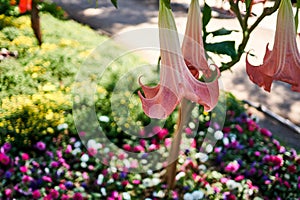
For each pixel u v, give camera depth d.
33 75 4.44
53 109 4.00
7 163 3.51
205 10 1.95
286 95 5.27
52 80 4.43
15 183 3.43
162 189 3.45
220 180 3.65
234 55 2.02
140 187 3.48
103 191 3.37
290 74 1.45
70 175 3.53
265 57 1.50
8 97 4.12
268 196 3.63
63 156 3.70
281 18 1.44
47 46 4.98
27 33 5.33
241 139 4.09
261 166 3.83
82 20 6.76
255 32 6.71
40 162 3.59
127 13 7.16
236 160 3.82
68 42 5.18
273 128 4.71
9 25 5.48
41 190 3.35
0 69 4.48
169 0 1.36
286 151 4.08
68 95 4.16
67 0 7.36
